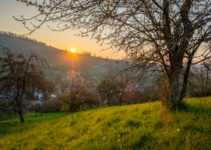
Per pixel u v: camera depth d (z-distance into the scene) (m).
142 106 5.82
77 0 1.73
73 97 19.44
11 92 16.14
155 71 3.38
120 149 2.45
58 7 1.71
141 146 2.49
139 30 2.52
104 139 3.05
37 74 16.28
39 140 4.66
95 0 1.75
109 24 2.36
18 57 15.41
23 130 9.36
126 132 3.25
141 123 3.62
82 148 2.89
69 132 4.66
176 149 2.07
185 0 2.12
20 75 15.23
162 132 2.72
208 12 1.79
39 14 1.65
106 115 5.49
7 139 6.43
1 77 14.54
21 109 16.97
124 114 4.95
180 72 3.79
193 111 3.60
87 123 5.15
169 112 3.56
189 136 2.33
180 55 3.03
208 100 4.96
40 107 29.34
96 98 23.92
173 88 3.54
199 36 1.79
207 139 2.10
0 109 14.98
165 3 2.24
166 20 2.33
